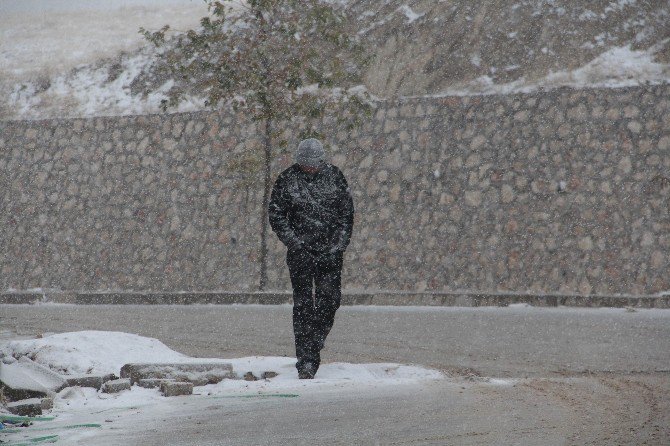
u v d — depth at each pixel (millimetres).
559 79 63188
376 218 64062
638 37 65125
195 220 70500
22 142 78562
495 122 62625
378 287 62844
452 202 62281
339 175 21609
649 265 56312
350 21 73688
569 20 66812
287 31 64500
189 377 19156
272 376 20594
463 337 32062
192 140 72312
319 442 11406
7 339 32438
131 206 73125
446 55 68250
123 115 76062
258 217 68250
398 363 24406
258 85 63969
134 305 61094
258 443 11430
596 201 58531
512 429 12156
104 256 73125
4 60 91000
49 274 74750
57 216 75625
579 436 11500
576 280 57688
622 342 29188
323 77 64312
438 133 64062
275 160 68688
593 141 59656
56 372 20172
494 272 59844
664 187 57188
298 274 20969
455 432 11969
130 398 17281
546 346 28531
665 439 11180
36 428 13703
